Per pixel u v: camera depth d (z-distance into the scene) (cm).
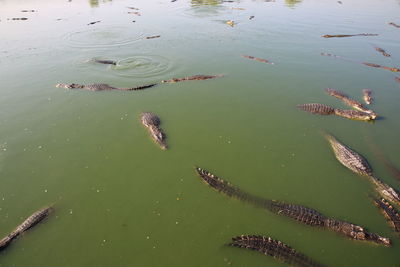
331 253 1298
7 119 2202
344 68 3136
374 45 3806
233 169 1773
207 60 3303
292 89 2694
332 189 1636
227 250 1312
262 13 5253
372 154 1888
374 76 2966
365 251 1305
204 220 1455
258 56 3412
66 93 2562
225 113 2330
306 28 4434
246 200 1534
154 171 1752
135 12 5309
